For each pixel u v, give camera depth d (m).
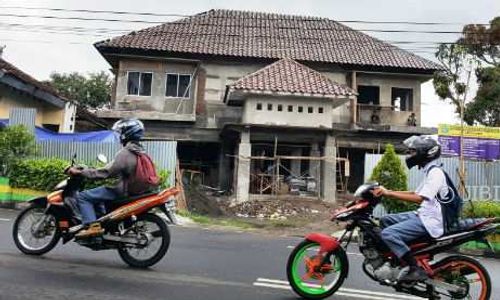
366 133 26.02
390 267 5.61
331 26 29.97
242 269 7.30
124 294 5.41
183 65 25.95
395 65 25.81
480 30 28.81
